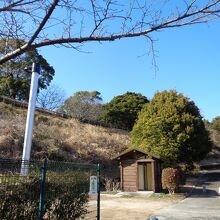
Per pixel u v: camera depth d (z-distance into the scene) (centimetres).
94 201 1589
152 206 1456
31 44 338
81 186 790
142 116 2939
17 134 2297
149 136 2750
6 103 3197
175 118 2738
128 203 1554
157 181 2042
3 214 536
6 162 560
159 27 348
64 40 349
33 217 598
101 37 354
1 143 2112
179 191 2048
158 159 2069
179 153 2683
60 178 707
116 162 2698
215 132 5162
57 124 3100
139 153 2105
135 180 2080
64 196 707
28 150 1116
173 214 1231
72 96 4631
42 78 3875
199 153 2784
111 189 2169
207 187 2325
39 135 2503
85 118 3988
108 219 1099
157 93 3036
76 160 2431
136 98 4550
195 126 2777
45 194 643
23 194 582
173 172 1948
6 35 356
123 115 4419
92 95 4697
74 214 742
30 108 1137
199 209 1361
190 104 2938
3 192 543
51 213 666
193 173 3123
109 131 3572
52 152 2291
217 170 3572
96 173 877
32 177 609
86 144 2731
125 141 3234
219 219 1125
